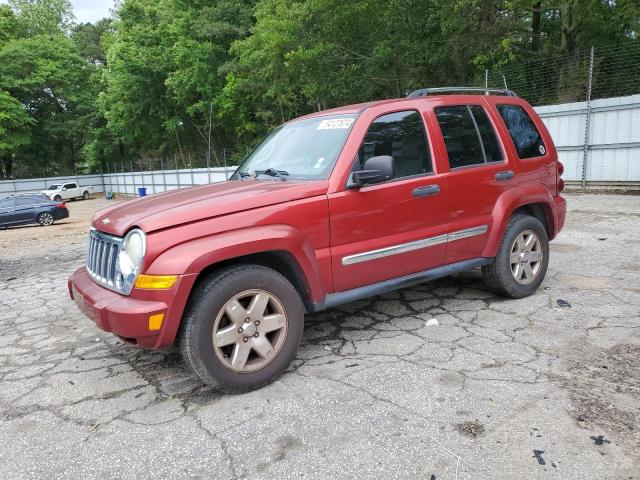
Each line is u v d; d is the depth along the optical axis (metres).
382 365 3.62
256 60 23.70
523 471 2.40
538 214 5.20
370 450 2.62
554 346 3.78
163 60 36.78
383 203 3.83
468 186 4.35
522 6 16.86
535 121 5.18
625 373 3.31
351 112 4.06
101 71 49.69
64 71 47.03
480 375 3.38
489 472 2.40
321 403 3.13
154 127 41.84
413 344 3.97
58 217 20.19
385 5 18.94
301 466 2.53
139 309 2.99
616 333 3.96
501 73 16.89
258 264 3.55
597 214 10.05
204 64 31.61
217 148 40.06
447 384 3.28
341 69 20.91
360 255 3.73
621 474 2.35
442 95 4.53
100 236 3.54
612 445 2.56
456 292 5.25
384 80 20.97
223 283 3.16
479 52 18.06
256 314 3.30
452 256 4.33
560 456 2.49
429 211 4.11
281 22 20.23
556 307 4.62
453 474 2.40
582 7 17.67
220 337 3.18
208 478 2.48
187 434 2.88
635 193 13.03
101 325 3.17
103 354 4.27
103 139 50.47
